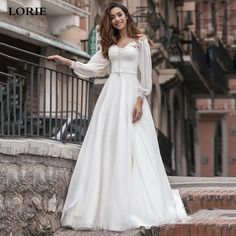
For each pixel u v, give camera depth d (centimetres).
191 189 1281
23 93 1147
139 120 1123
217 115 5072
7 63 1992
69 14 2362
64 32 2411
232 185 1372
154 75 3378
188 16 4362
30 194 1073
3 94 1094
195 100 4812
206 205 1218
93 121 1127
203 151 5153
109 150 1102
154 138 1135
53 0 2270
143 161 1103
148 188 1095
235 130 5156
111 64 1140
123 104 1113
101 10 2728
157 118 3441
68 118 1224
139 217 1082
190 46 3891
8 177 1031
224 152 5225
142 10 2961
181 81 4059
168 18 3797
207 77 4400
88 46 2378
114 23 1125
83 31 2555
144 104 1134
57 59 1148
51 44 2223
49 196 1112
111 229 1078
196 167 4766
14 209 1041
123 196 1080
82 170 1111
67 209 1113
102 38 1138
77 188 1109
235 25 5234
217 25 5241
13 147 1035
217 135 5241
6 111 1093
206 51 4559
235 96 4984
